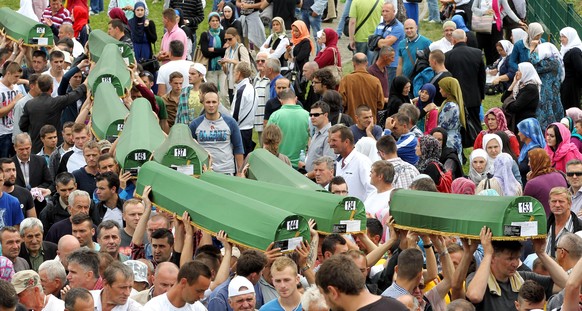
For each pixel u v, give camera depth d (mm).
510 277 14695
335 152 20719
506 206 14398
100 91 23344
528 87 27500
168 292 14461
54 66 26531
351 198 16125
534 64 28703
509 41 32188
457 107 25672
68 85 25688
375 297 11281
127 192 19938
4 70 26547
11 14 28172
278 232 15062
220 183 17688
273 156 19156
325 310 13430
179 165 18672
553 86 28625
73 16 33594
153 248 16766
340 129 20578
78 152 22344
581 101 30094
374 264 15867
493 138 23266
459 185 21062
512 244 14500
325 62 29219
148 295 15547
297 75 29094
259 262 14789
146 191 17188
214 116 23156
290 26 33875
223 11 33156
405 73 29578
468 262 14797
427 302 14938
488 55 33625
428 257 15344
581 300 13656
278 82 25359
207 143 23141
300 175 18453
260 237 15148
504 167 22359
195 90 25969
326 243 15656
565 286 13625
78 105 25406
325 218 16125
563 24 34031
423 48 29312
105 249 17344
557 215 17906
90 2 39406
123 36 29875
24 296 14516
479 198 14766
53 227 19219
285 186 17109
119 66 24359
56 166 22703
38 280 14609
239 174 20000
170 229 17891
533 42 29016
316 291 13484
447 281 14922
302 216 15391
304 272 15461
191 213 16156
